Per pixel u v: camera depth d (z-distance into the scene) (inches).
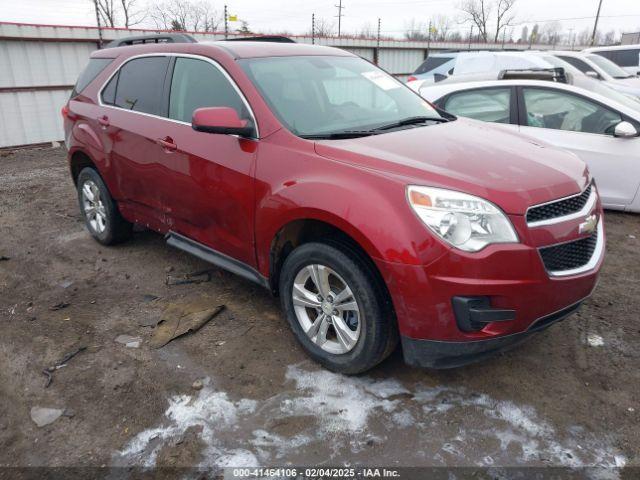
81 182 199.3
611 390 112.3
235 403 109.7
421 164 105.6
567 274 103.6
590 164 220.2
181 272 175.5
